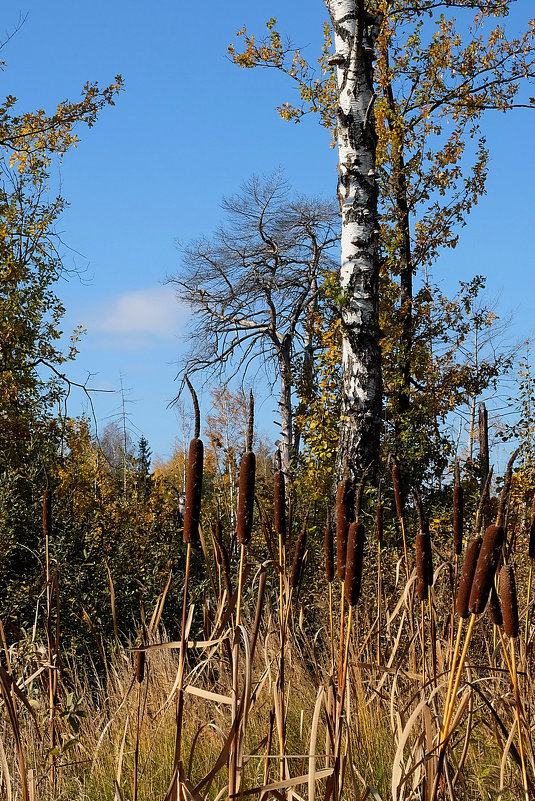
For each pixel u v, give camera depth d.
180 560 13.45
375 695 4.34
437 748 2.80
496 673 4.13
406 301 16.61
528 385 11.13
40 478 13.40
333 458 12.78
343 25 12.08
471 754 3.83
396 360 15.70
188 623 2.52
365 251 11.96
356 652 4.57
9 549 11.03
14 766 4.19
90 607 10.64
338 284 12.25
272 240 30.67
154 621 2.97
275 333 29.41
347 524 2.71
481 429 16.78
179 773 2.44
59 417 16.50
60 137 17.77
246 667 2.46
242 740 2.52
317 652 5.54
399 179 17.12
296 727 4.58
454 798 3.01
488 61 17.30
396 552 7.94
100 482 15.21
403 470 12.90
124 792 4.23
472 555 2.65
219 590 3.15
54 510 12.44
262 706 4.68
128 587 11.97
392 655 3.80
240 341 30.38
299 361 14.34
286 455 21.27
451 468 13.88
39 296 17.78
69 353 17.94
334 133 15.91
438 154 17.14
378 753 4.11
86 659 9.56
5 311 17.14
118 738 4.75
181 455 38.41
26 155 17.78
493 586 2.92
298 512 9.22
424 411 15.02
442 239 17.16
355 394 11.66
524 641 3.62
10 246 17.58
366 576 7.45
